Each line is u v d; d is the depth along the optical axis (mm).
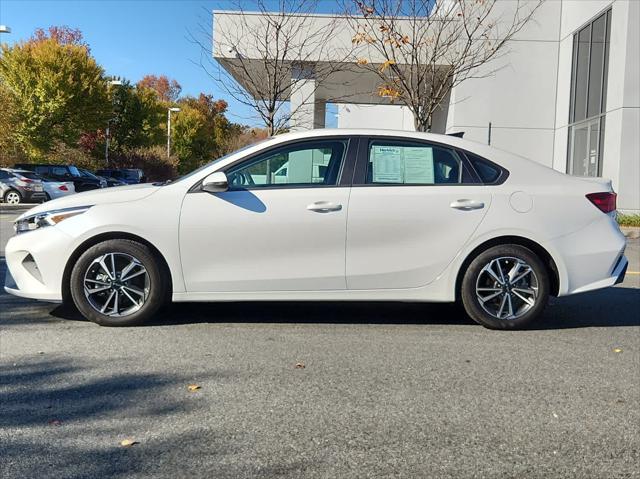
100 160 45094
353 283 5344
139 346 4887
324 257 5293
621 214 16109
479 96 20141
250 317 5895
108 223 5188
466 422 3551
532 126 20312
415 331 5484
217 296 5320
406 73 15625
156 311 5410
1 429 3400
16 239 5367
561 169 19875
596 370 4473
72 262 5305
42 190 24188
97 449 3178
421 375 4312
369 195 5312
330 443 3271
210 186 5188
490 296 5461
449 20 15180
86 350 4773
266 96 16797
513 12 19422
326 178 5379
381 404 3793
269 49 16656
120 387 4023
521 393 4000
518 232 5352
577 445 3289
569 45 19406
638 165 16250
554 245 5383
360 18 15281
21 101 35125
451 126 20453
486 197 5387
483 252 5410
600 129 17500
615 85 16531
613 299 7121
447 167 5484
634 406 3816
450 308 6402
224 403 3783
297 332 5387
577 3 18828
